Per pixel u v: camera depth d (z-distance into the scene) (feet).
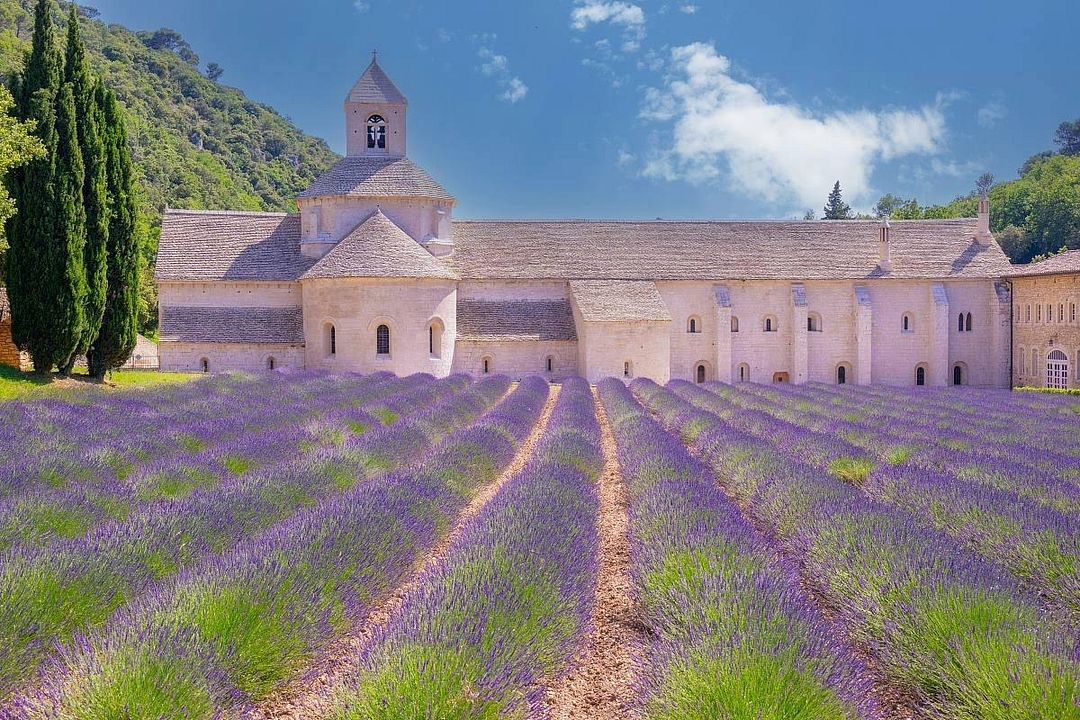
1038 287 150.92
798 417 79.77
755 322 159.22
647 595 26.66
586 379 138.51
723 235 167.84
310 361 134.10
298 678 21.81
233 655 20.10
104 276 101.30
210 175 350.02
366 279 129.08
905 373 162.20
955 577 24.97
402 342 130.72
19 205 95.09
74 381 99.86
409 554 31.09
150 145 343.05
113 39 487.20
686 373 156.87
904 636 22.24
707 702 17.67
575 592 25.41
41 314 95.71
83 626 22.65
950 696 20.29
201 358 136.98
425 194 148.05
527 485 39.32
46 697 18.17
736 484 46.57
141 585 25.35
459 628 20.24
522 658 20.12
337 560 26.53
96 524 32.81
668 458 48.44
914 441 60.90
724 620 21.61
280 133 531.09
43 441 48.06
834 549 29.94
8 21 312.09
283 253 148.36
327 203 146.61
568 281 153.28
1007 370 160.45
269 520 34.09
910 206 345.10
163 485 39.63
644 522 34.50
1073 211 265.54
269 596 22.48
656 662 20.40
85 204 99.66
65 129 96.89
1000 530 32.50
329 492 39.81
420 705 17.11
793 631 20.97
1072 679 18.03
